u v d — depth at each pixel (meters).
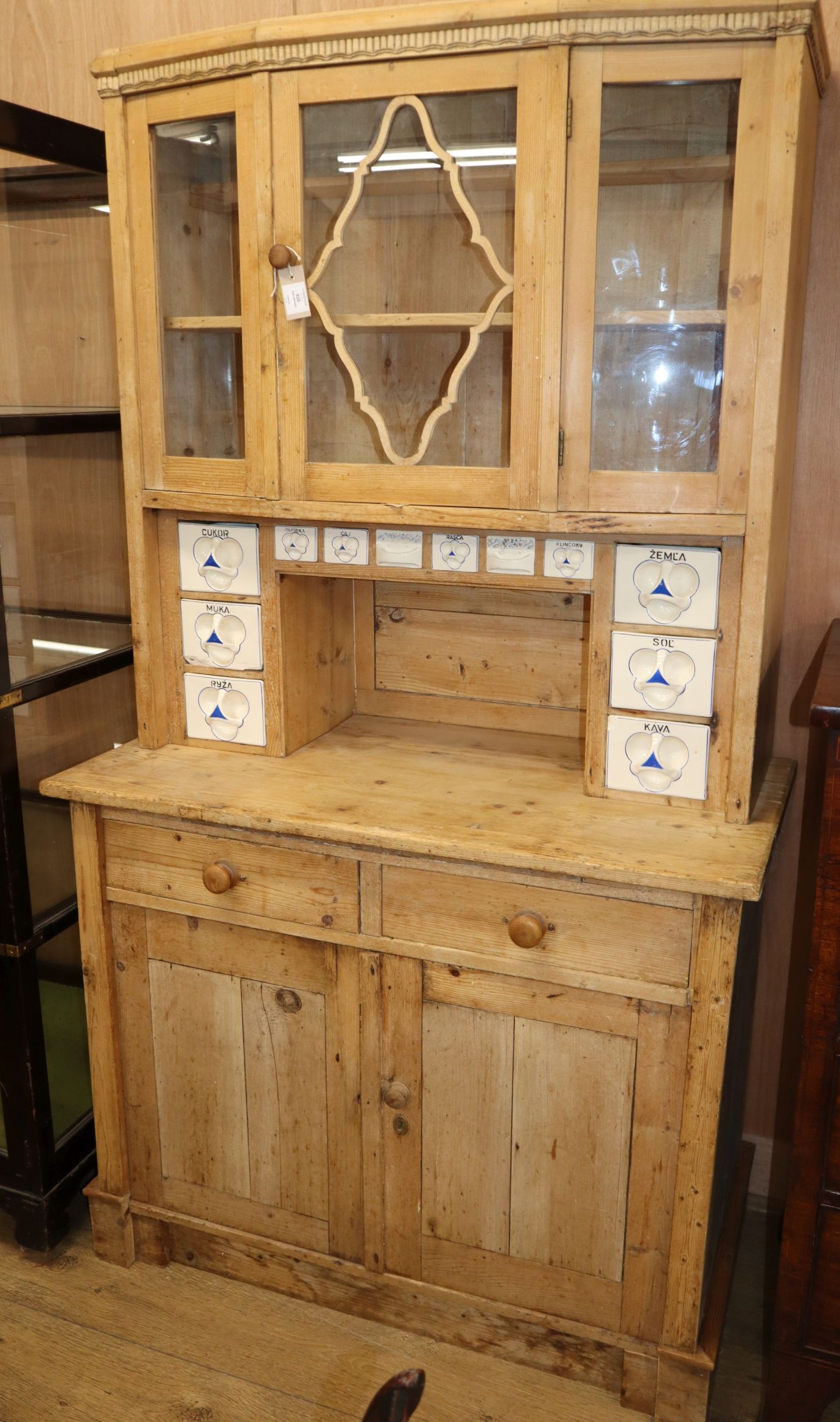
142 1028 1.83
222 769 1.81
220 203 1.63
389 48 1.47
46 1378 1.69
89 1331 1.78
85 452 1.93
